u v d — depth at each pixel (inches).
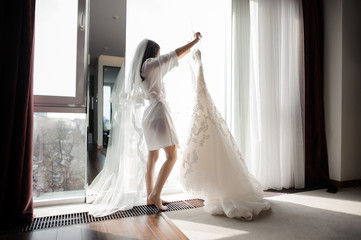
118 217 67.4
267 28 100.9
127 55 90.1
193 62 82.0
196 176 73.2
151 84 74.5
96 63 130.9
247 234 57.2
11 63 62.8
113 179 76.3
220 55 99.7
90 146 138.2
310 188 103.0
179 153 83.6
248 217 67.4
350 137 109.4
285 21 105.8
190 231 58.6
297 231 59.2
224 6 100.6
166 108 75.5
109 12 100.7
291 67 106.9
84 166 87.0
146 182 78.6
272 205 79.3
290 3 108.1
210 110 77.5
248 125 97.2
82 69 82.8
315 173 107.5
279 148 100.2
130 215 69.0
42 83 80.4
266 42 100.5
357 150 111.7
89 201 81.0
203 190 72.6
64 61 82.4
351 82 110.4
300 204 80.4
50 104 79.0
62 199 79.4
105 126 138.6
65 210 73.2
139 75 75.1
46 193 83.5
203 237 55.4
